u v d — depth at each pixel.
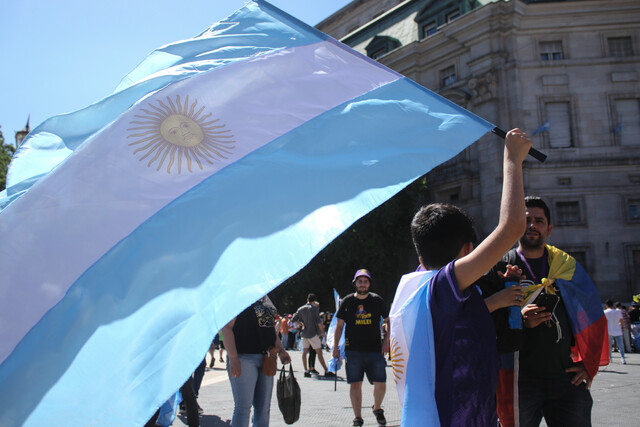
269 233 2.35
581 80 30.11
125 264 2.28
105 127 2.48
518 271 2.66
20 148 2.75
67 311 2.20
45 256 2.24
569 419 3.03
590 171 29.25
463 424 1.86
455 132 2.71
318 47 2.90
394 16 38.44
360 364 6.64
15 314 2.17
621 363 15.32
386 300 30.81
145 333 2.16
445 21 33.97
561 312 3.11
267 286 2.23
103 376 2.10
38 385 2.09
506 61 30.50
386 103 2.80
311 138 2.66
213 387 11.47
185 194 2.44
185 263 2.29
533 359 3.04
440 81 33.69
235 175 2.50
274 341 4.91
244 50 2.88
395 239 30.77
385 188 2.52
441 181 32.06
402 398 2.03
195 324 2.17
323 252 31.64
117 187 2.39
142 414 2.03
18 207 2.27
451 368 1.91
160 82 2.74
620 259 28.47
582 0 30.11
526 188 29.09
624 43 30.47
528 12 30.50
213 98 2.65
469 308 1.92
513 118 29.89
